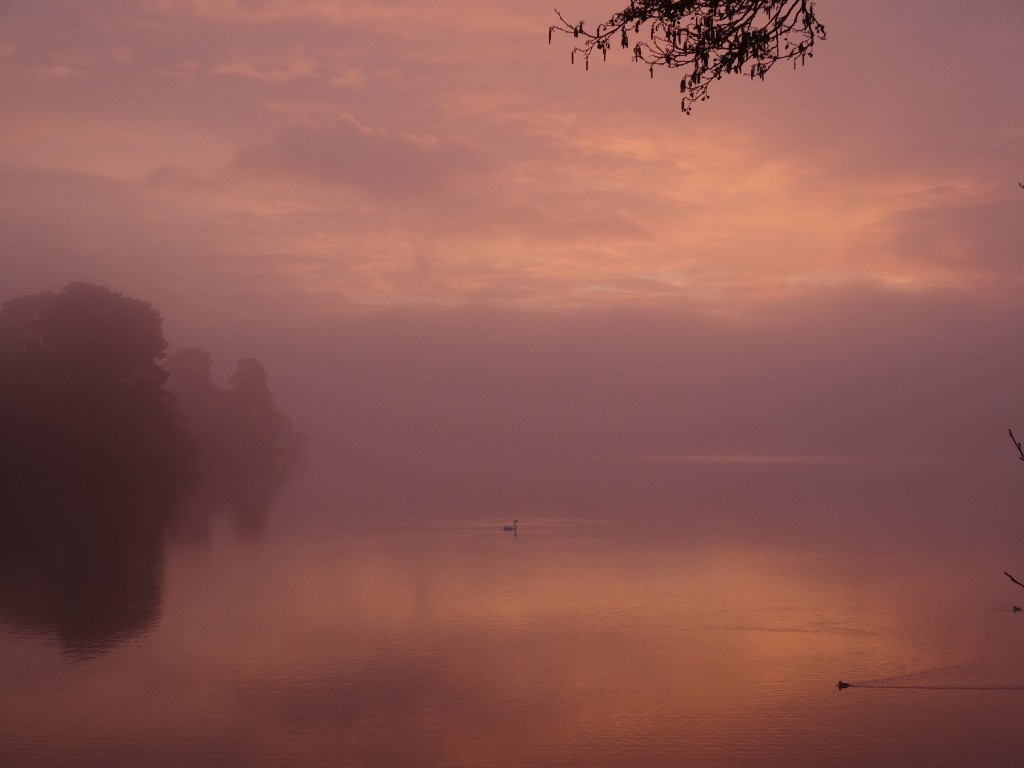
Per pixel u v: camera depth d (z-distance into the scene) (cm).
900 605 3272
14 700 2159
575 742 1939
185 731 1970
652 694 2248
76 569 3981
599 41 1013
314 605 3231
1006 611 3166
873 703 2188
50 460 7750
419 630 2866
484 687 2289
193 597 3362
